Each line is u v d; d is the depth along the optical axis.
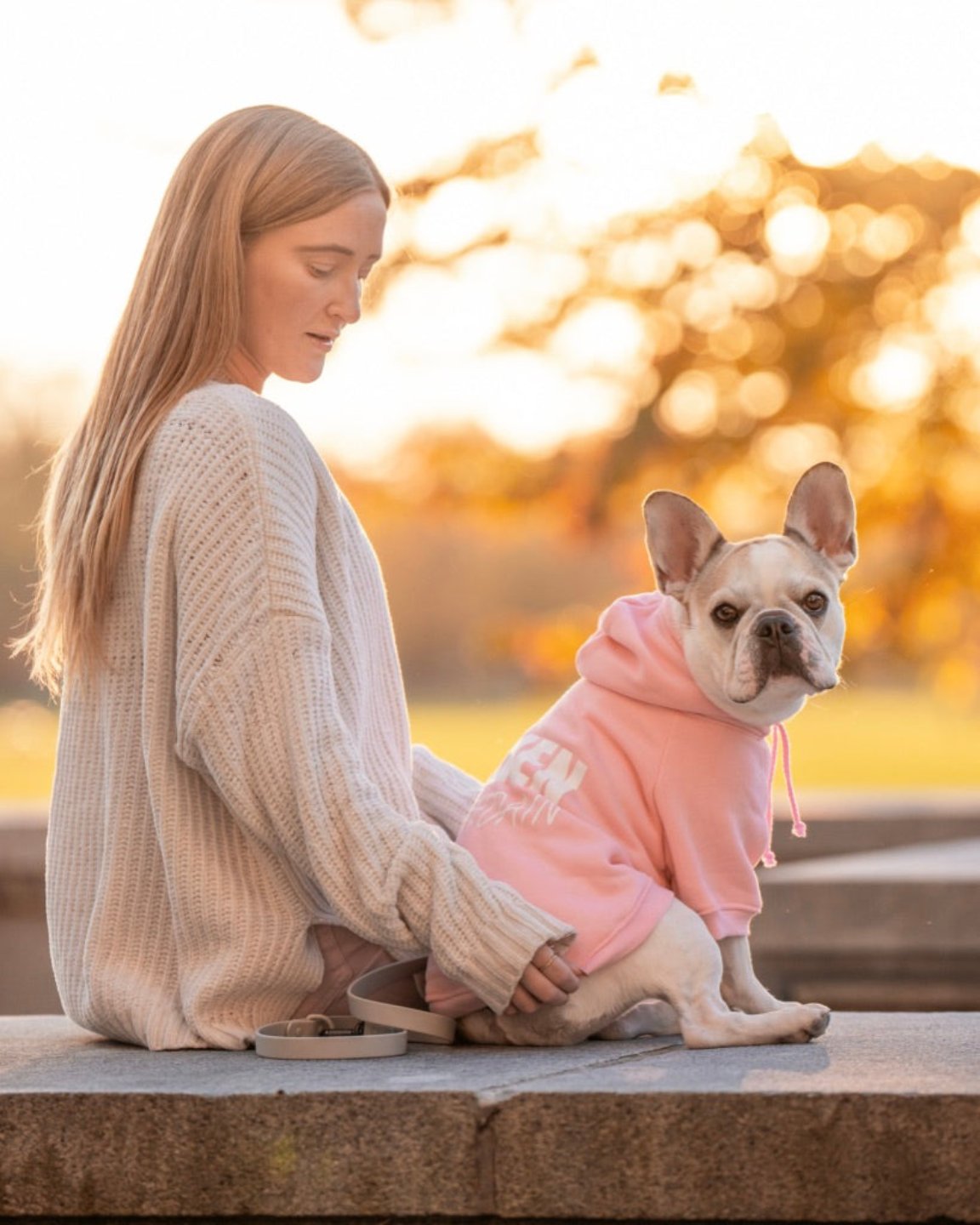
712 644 3.71
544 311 9.41
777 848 8.80
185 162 3.95
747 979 3.66
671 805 3.62
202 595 3.57
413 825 3.46
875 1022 3.90
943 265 9.16
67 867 3.90
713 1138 2.91
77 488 3.88
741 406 9.18
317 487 3.84
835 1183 2.88
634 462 9.27
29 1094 3.08
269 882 3.65
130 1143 3.05
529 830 3.62
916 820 8.80
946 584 9.21
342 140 4.01
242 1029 3.62
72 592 3.80
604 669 3.81
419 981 3.82
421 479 9.81
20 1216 3.09
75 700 3.95
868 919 6.73
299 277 3.89
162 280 3.89
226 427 3.66
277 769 3.50
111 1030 3.77
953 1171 2.85
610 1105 2.94
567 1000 3.46
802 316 9.12
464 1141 2.97
